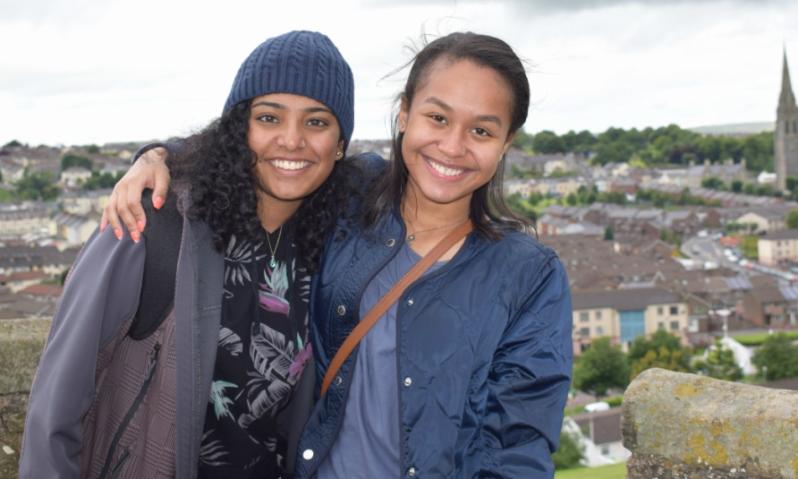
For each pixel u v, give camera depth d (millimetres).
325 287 2309
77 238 150125
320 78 2254
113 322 2143
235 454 2352
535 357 2107
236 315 2264
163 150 2297
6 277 99000
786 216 177875
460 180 2203
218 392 2285
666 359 76750
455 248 2234
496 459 2072
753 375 76250
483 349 2125
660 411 2564
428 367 2102
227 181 2193
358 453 2170
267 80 2227
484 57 2170
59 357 2082
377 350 2168
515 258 2197
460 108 2160
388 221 2309
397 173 2330
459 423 2072
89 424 2285
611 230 163375
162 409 2178
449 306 2146
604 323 91000
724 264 145625
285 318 2311
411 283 2184
